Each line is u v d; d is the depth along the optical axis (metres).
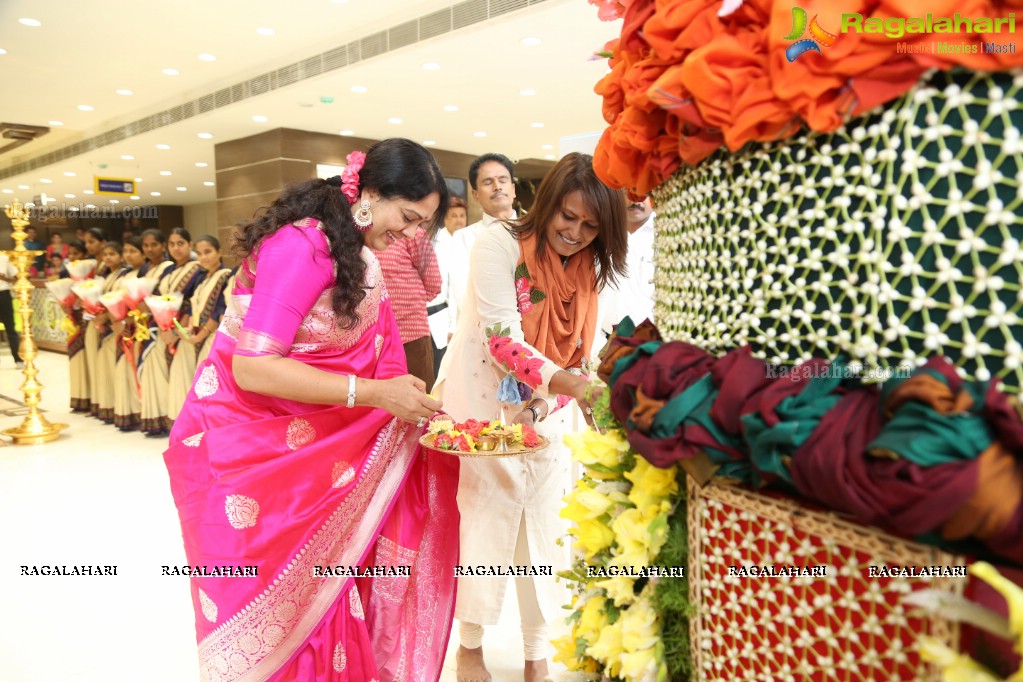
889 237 0.52
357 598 1.44
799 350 0.60
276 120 8.08
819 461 0.49
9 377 8.00
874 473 0.47
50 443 4.79
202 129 8.52
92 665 1.97
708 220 0.68
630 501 0.76
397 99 7.18
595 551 0.81
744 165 0.63
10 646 2.08
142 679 1.90
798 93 0.52
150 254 5.29
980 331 0.49
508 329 1.59
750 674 0.63
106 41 5.90
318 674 1.38
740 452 0.57
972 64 0.46
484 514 1.72
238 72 7.08
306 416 1.37
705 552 0.67
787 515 0.57
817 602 0.57
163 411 4.91
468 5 5.23
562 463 1.77
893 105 0.52
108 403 5.44
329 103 7.29
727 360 0.59
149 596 2.41
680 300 0.73
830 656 0.56
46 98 7.86
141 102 8.22
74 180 12.88
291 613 1.35
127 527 3.09
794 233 0.59
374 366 1.49
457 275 3.82
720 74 0.56
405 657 1.55
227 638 1.31
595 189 1.52
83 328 5.80
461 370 1.78
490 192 3.23
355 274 1.33
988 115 0.48
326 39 6.15
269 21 5.61
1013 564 0.47
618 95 0.76
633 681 0.72
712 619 0.67
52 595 2.42
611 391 0.70
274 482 1.32
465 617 1.76
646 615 0.72
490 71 6.21
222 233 9.62
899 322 0.53
